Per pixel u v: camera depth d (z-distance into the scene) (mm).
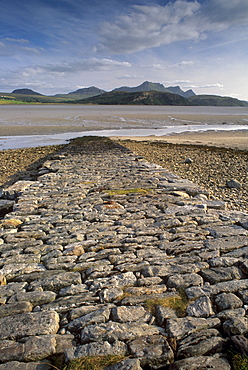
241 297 3260
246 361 2424
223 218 5488
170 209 6070
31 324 2910
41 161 19234
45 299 3332
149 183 8570
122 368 2400
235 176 13414
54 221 5562
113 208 6262
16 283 3645
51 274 3805
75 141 28141
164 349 2590
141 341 2676
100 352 2572
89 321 2938
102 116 69062
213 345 2629
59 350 2629
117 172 10594
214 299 3252
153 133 38156
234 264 3902
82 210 6180
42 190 7996
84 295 3369
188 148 24578
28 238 4859
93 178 9516
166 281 3598
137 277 3691
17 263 4082
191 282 3520
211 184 11766
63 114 77375
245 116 74312
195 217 5570
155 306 3148
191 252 4203
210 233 4848
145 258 4098
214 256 4078
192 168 15602
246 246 4367
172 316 2982
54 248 4473
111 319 2984
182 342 2674
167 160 18312
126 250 4340
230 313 2988
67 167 12008
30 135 35656
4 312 3088
